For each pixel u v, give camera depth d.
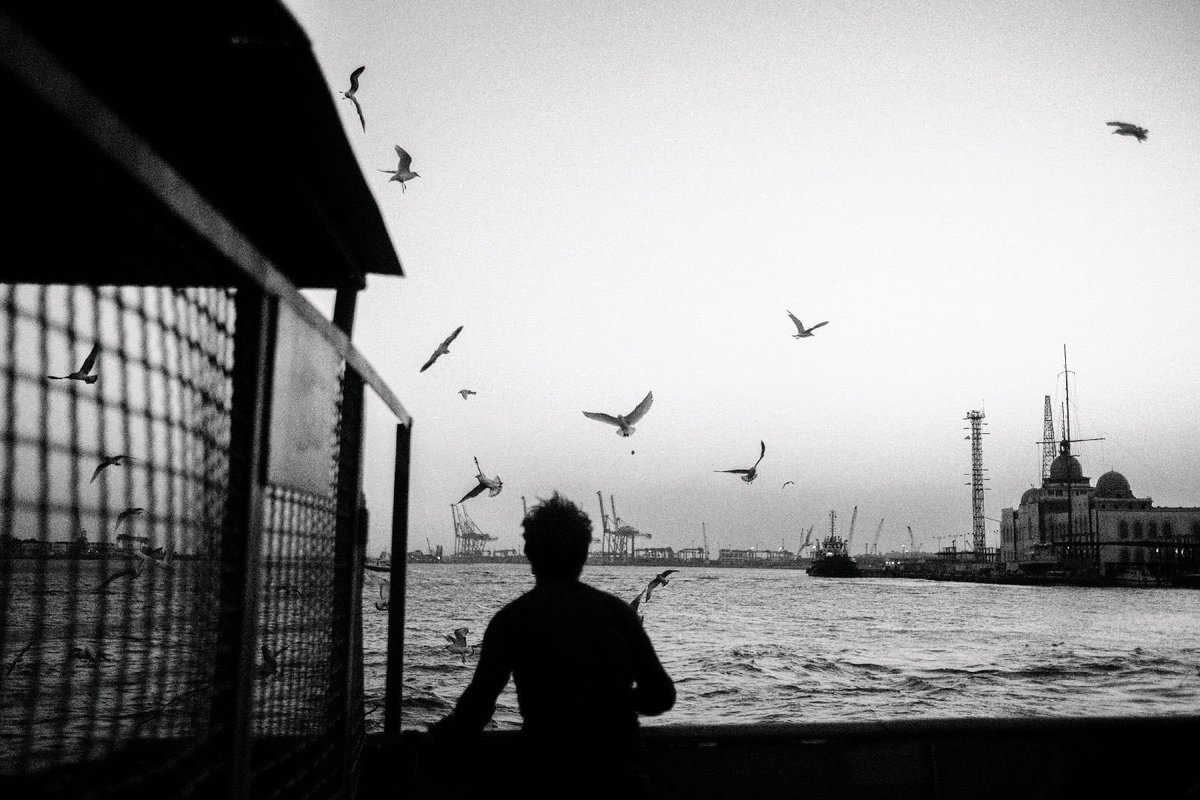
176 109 2.25
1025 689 22.55
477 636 30.36
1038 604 82.50
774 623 52.62
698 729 3.88
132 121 2.30
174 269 1.75
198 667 1.78
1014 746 4.08
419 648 26.98
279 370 1.90
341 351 2.57
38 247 2.04
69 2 1.84
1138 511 131.25
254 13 1.88
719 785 3.85
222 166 2.54
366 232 3.14
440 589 89.81
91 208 1.60
